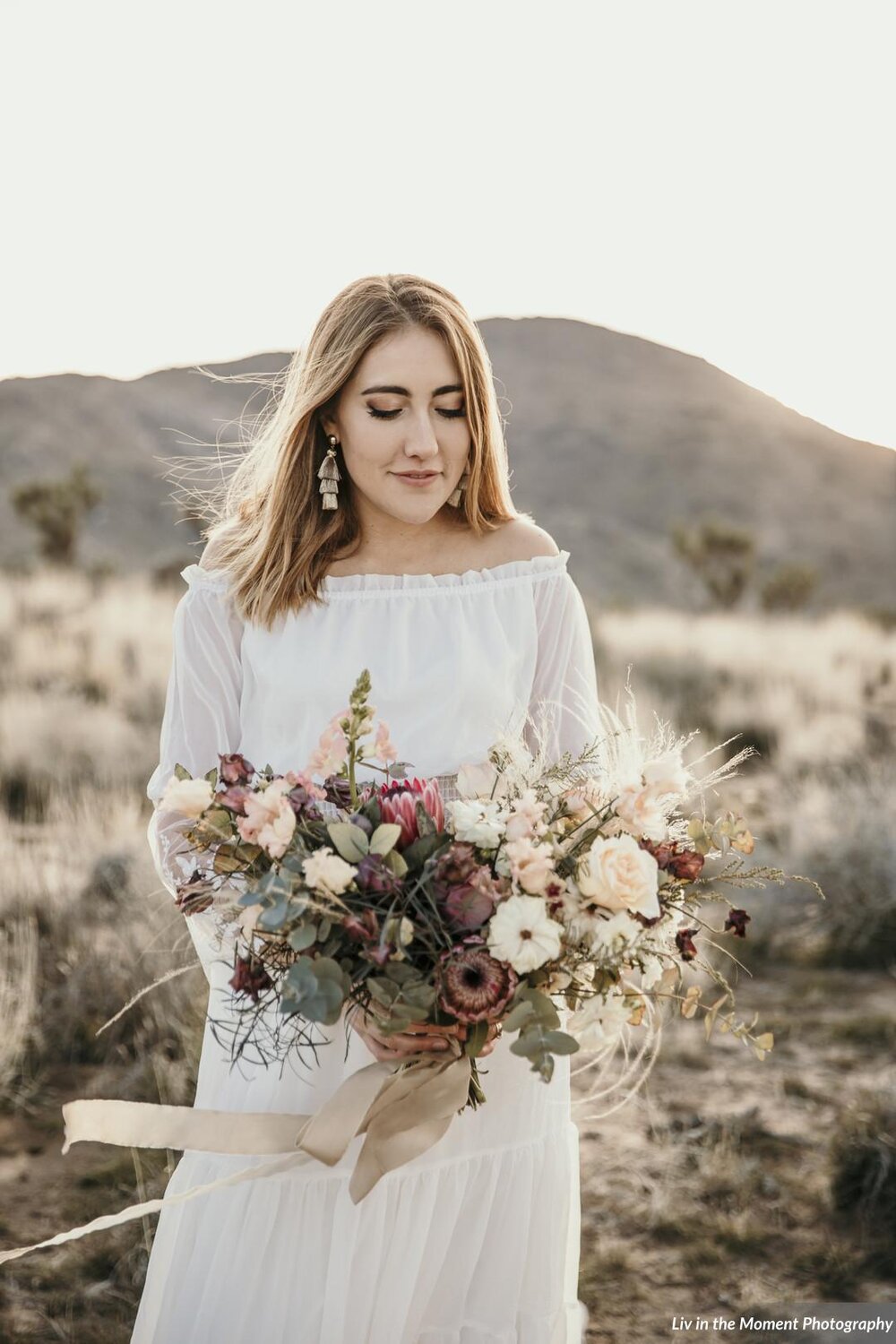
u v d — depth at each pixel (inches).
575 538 2342.5
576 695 106.0
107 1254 154.6
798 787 397.1
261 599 99.8
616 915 78.0
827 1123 188.4
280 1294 90.0
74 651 529.7
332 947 76.1
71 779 358.9
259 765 100.1
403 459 95.9
